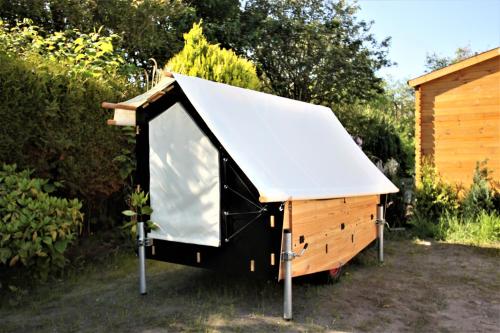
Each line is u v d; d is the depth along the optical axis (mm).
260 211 3822
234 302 4398
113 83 6695
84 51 7582
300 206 4008
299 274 4023
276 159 4227
